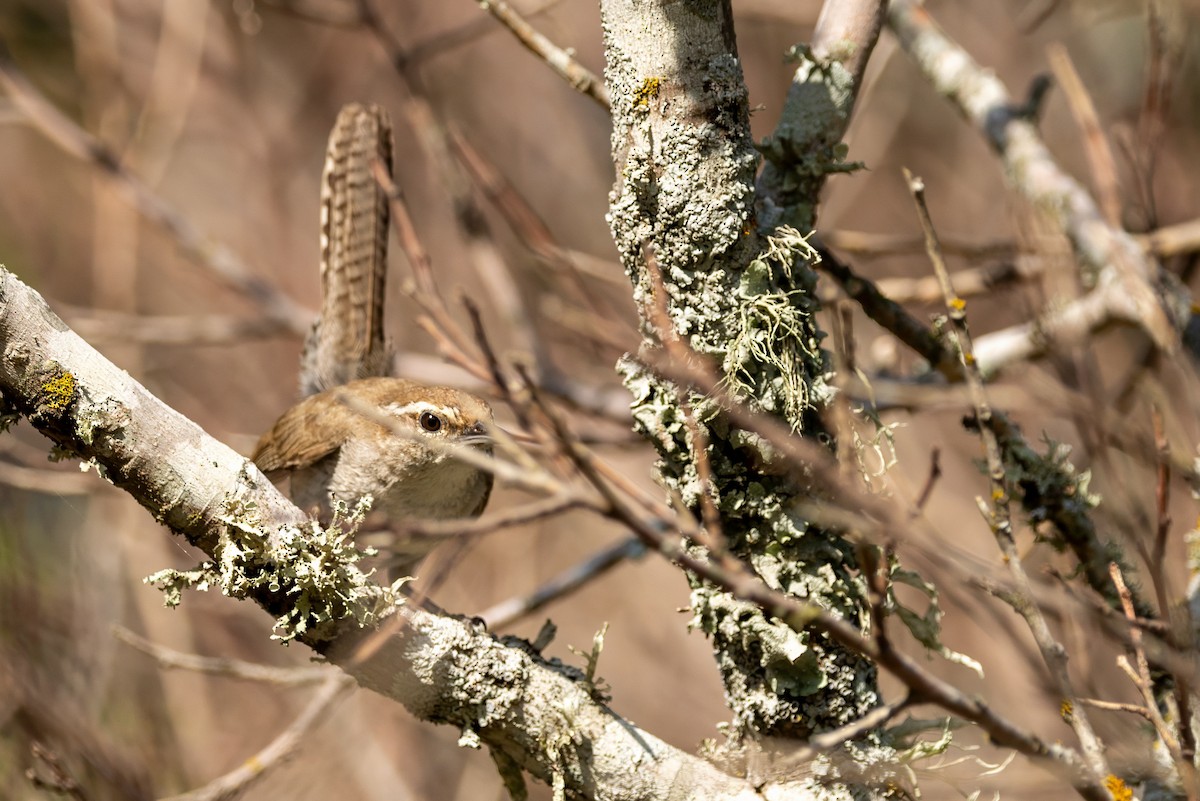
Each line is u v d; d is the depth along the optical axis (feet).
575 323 34.47
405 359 42.98
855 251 36.47
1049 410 27.43
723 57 19.04
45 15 53.26
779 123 21.62
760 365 19.21
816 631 19.35
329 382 35.65
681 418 19.48
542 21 49.98
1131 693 26.21
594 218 54.49
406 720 45.55
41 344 18.47
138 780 35.70
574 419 40.37
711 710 48.03
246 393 52.31
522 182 54.44
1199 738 20.54
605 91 21.52
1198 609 22.75
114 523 42.09
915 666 16.96
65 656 37.68
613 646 49.16
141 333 43.75
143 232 51.72
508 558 48.98
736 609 19.52
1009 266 34.63
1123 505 21.11
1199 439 23.49
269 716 43.39
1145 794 21.58
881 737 19.81
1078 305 26.86
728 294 19.15
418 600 22.31
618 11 19.21
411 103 41.91
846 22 21.91
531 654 20.49
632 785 19.53
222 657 45.24
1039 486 23.95
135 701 39.83
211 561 19.49
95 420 18.66
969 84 33.94
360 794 41.93
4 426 18.61
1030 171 31.65
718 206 18.89
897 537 16.99
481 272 40.29
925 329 23.89
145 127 49.88
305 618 19.35
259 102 54.03
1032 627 18.94
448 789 44.52
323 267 35.53
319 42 55.47
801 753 17.31
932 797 22.86
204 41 53.01
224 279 44.52
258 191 53.78
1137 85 51.16
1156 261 28.76
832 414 19.54
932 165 52.80
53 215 55.52
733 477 19.47
